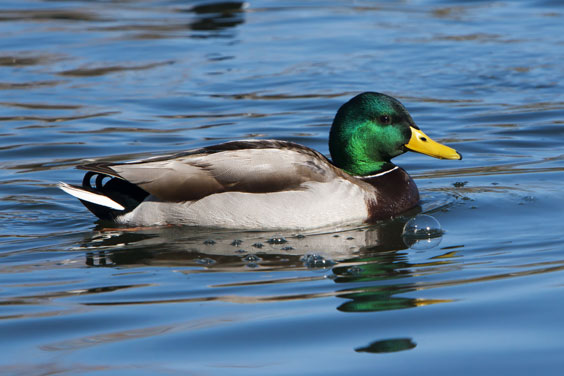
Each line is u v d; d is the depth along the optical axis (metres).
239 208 11.82
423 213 12.54
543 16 26.56
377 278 9.58
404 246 10.98
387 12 28.12
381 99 12.85
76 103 18.73
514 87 19.47
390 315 8.27
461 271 9.70
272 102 18.69
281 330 7.96
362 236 11.55
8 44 24.12
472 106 18.23
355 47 23.44
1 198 13.48
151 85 20.11
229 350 7.53
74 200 13.49
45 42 24.36
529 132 16.59
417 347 7.48
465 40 23.83
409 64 21.53
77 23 26.94
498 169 14.70
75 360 7.39
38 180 14.34
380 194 12.47
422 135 12.88
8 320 8.43
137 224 12.09
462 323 7.98
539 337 7.55
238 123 17.23
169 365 7.24
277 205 11.79
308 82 20.17
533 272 9.44
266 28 26.05
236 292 9.17
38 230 12.08
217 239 11.48
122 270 10.17
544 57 21.66
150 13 28.52
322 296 8.95
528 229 11.48
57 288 9.48
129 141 16.22
